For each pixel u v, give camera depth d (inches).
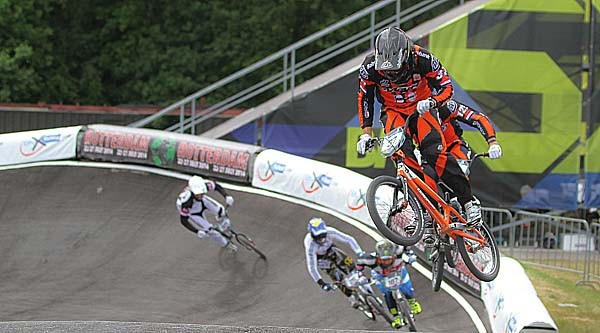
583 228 908.0
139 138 884.6
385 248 534.3
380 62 316.2
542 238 770.8
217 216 697.6
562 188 884.6
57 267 706.8
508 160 882.1
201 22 1549.0
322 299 625.9
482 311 563.2
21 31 1417.3
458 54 874.1
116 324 364.8
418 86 325.7
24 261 717.3
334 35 1405.0
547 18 876.0
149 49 1515.7
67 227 779.4
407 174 329.7
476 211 332.5
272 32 1459.2
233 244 705.6
